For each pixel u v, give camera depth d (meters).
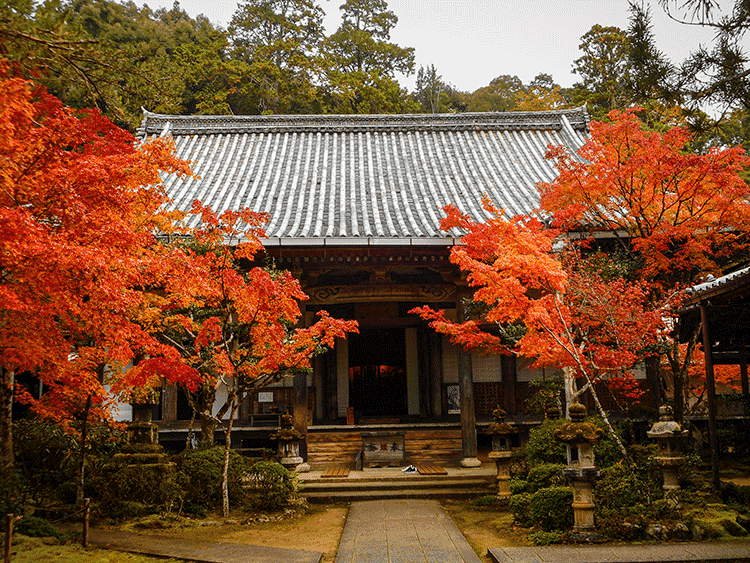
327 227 15.05
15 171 6.54
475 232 10.72
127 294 7.34
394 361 20.12
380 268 15.23
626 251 12.63
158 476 10.02
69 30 6.96
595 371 10.90
